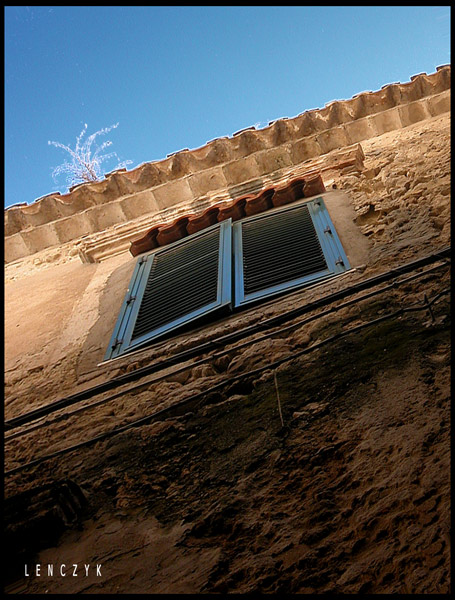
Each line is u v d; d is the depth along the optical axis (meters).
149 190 9.31
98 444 4.69
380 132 9.55
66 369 6.06
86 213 9.34
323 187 7.67
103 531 3.90
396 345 4.48
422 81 9.74
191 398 4.64
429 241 5.72
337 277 5.77
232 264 6.61
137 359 5.65
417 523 3.09
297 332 5.13
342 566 3.09
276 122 9.47
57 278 8.45
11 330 7.28
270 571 3.19
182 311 6.12
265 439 4.17
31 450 4.90
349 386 4.31
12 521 3.99
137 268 7.45
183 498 3.98
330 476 3.69
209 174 9.30
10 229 9.49
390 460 3.55
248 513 3.66
